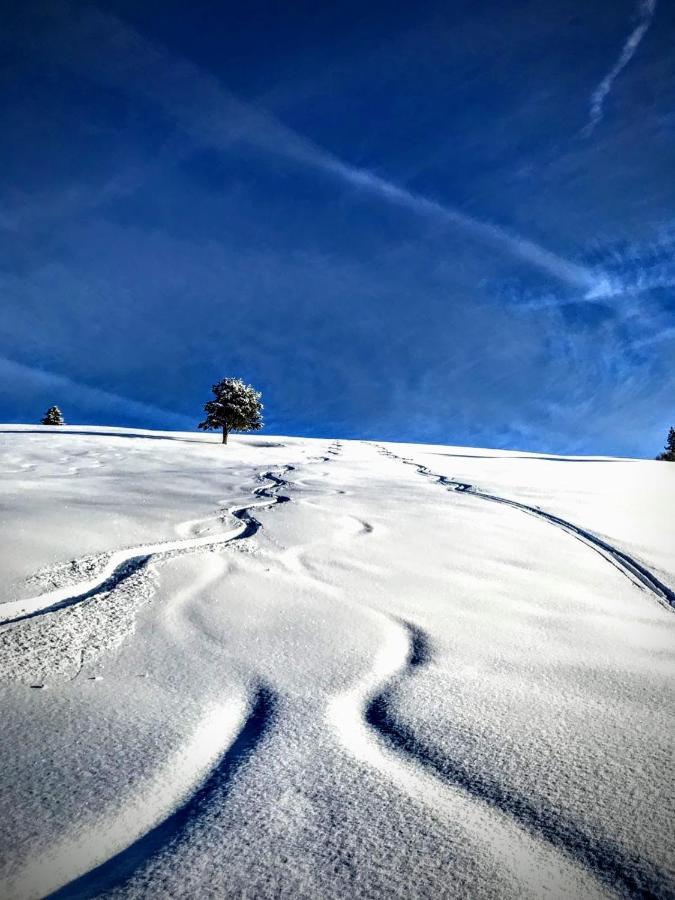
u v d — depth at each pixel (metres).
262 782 1.64
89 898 1.17
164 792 1.58
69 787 1.56
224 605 3.48
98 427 35.34
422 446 34.78
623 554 5.95
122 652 2.64
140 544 4.83
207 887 1.22
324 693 2.33
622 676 2.72
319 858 1.33
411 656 2.87
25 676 2.29
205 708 2.12
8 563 3.82
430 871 1.30
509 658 2.91
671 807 1.59
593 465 20.08
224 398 30.53
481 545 6.06
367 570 4.67
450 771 1.76
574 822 1.50
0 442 20.80
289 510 7.57
